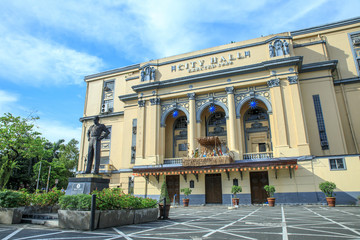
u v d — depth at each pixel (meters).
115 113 33.31
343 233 7.30
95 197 8.30
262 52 24.89
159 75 28.72
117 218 9.09
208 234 7.46
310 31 27.11
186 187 24.20
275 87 23.11
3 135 27.62
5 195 10.03
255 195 22.09
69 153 49.19
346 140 23.38
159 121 27.33
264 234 7.35
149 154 26.20
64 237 6.90
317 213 13.21
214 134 27.44
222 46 26.69
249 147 25.64
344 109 24.06
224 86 25.25
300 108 21.77
